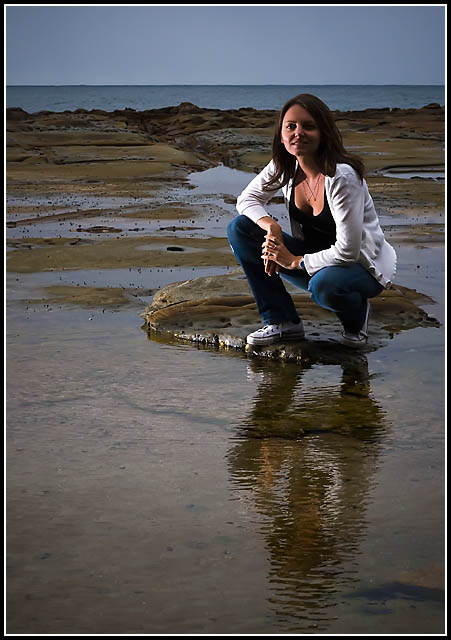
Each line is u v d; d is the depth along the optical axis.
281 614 1.68
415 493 2.30
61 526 2.09
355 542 2.00
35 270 5.86
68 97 91.94
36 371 3.53
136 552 1.94
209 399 3.18
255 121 27.52
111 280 5.49
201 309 4.46
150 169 14.61
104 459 2.56
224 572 1.85
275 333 3.92
